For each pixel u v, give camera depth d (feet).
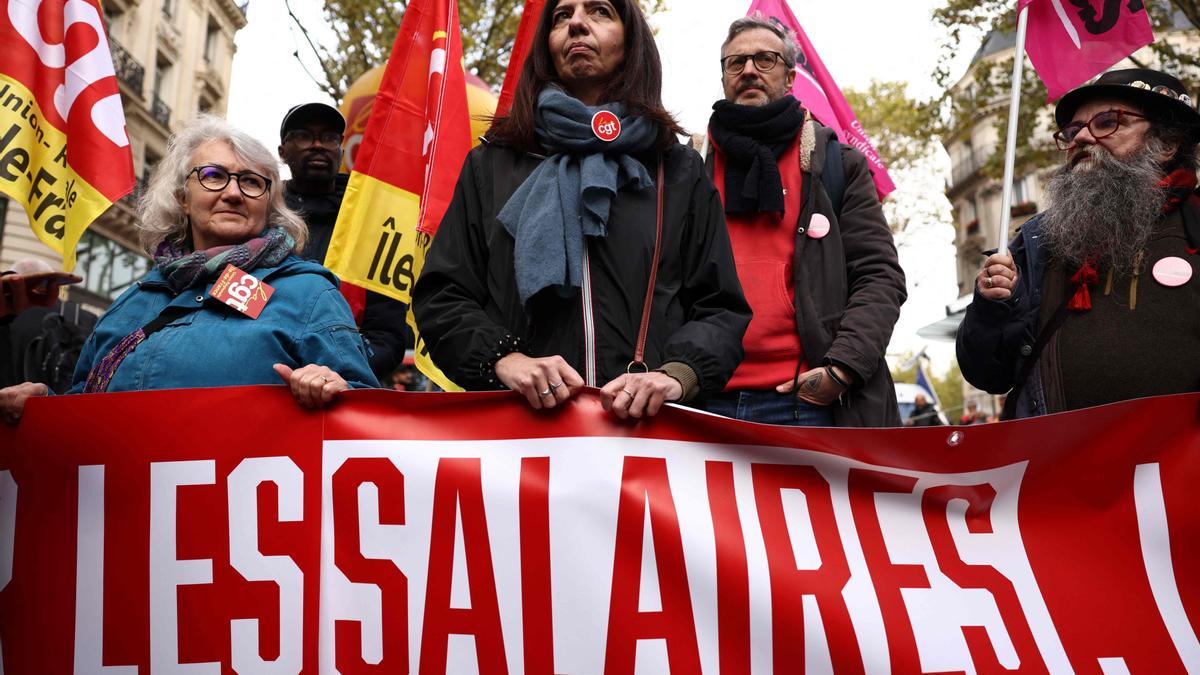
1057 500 8.06
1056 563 7.91
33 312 14.78
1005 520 8.05
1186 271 9.45
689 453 8.02
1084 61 11.77
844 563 7.85
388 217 13.41
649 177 9.10
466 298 8.97
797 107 11.84
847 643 7.65
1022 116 50.93
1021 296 10.09
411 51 13.83
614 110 9.16
